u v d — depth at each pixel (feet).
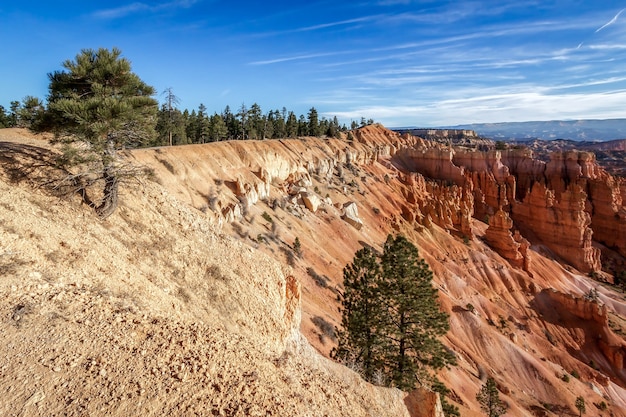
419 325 83.15
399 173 393.50
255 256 69.51
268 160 217.77
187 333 33.06
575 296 236.22
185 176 144.25
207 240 65.00
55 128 54.60
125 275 44.52
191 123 319.47
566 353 200.44
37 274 35.35
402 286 82.07
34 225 42.65
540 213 365.20
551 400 155.94
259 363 34.12
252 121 365.40
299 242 163.53
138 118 56.75
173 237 59.82
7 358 25.53
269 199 192.24
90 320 31.32
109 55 56.39
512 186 416.46
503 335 188.14
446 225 309.42
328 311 130.72
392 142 467.11
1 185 48.11
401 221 284.82
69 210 50.70
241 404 26.27
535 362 171.32
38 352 26.50
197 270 56.65
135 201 61.46
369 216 267.80
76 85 56.75
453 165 428.15
